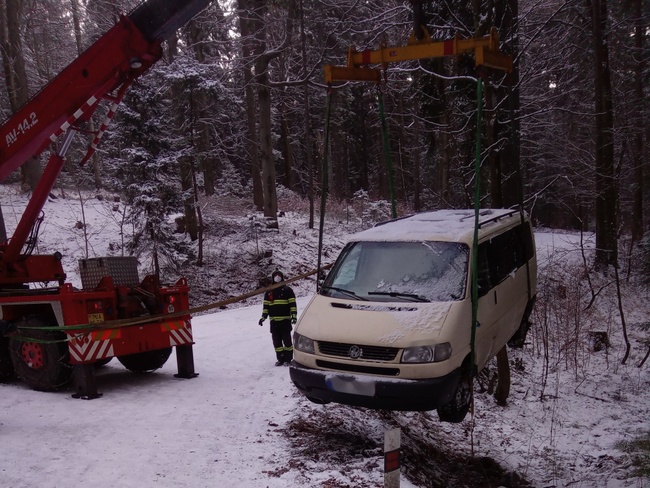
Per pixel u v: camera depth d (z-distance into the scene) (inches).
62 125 307.6
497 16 569.9
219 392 324.5
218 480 203.3
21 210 1029.2
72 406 289.9
